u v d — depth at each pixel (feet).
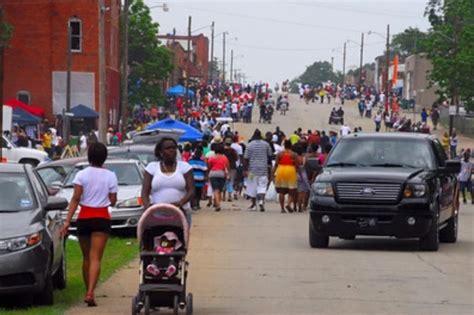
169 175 57.98
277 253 87.97
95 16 311.06
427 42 358.43
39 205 62.49
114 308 59.47
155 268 54.60
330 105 549.95
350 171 91.45
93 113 286.05
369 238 104.27
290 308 59.57
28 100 311.27
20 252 57.98
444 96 383.45
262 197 143.74
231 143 171.01
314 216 90.58
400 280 71.20
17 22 310.86
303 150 153.28
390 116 411.95
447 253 89.76
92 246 60.70
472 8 355.97
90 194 60.75
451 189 99.45
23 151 182.29
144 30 383.45
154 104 389.60
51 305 60.59
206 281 70.38
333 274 74.18
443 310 59.21
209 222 121.39
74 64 311.68
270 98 556.51
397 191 88.89
